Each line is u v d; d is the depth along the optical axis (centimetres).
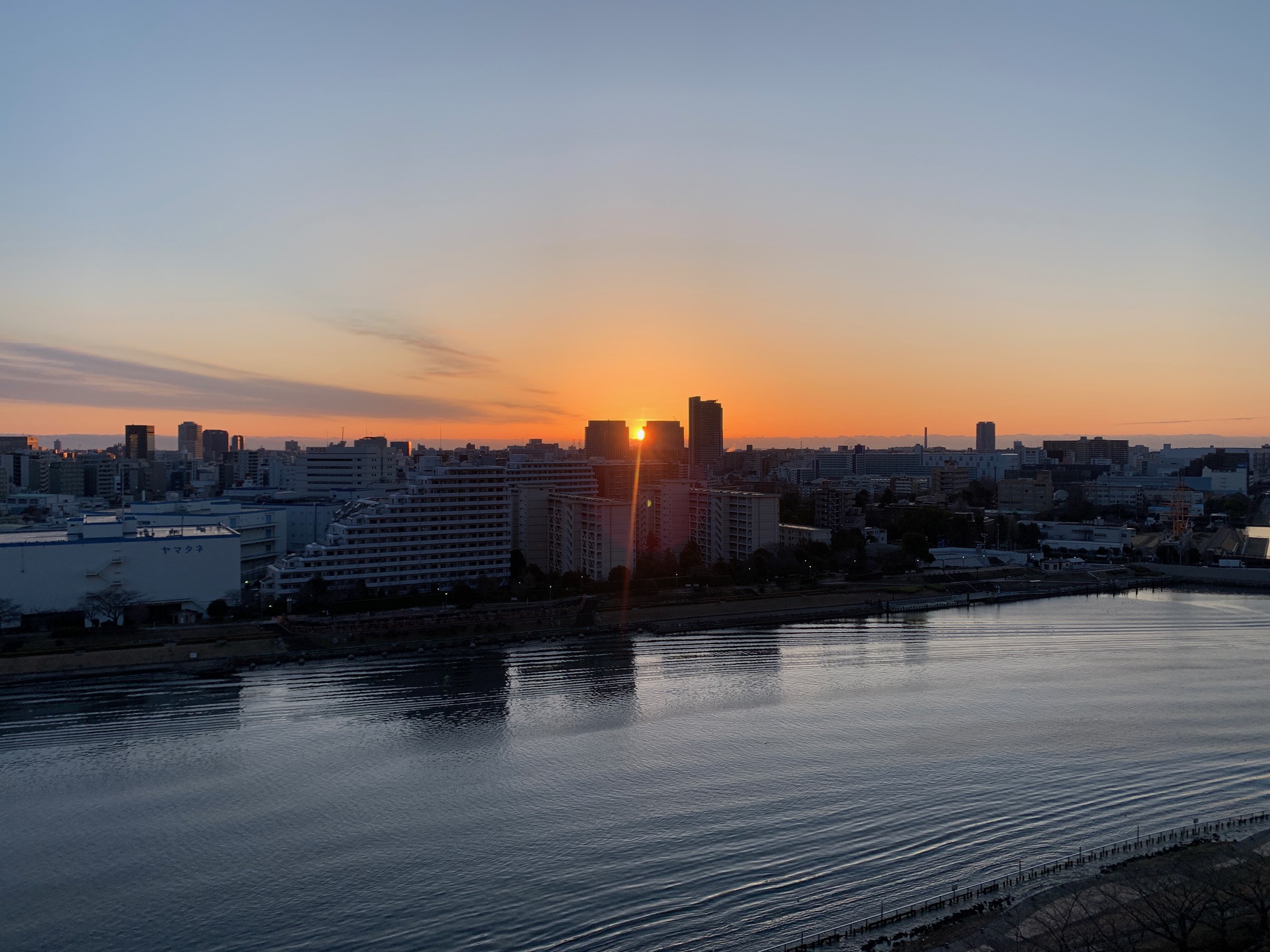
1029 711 19612
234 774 16438
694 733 18412
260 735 18388
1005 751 17138
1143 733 18050
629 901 12038
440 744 17850
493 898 12194
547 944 11150
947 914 11425
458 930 11494
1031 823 14025
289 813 14825
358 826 14338
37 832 14225
